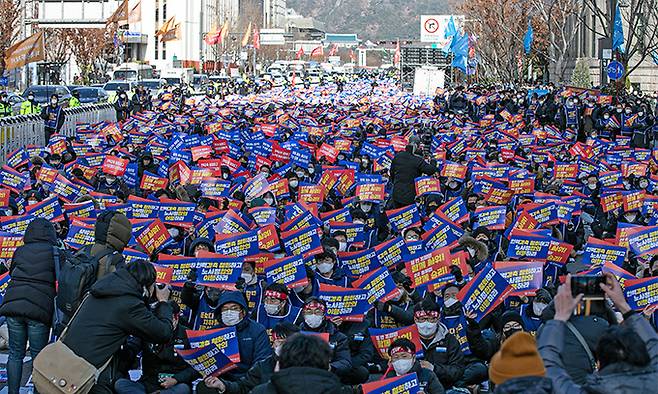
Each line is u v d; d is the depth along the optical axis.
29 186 19.00
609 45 48.97
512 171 21.56
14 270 10.34
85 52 88.88
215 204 18.36
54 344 8.55
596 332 7.13
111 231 9.84
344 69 168.25
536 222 15.34
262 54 151.12
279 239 13.81
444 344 10.62
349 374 10.51
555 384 6.30
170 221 15.20
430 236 14.92
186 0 123.56
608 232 17.61
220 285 11.14
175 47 123.75
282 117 37.72
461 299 11.20
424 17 106.00
